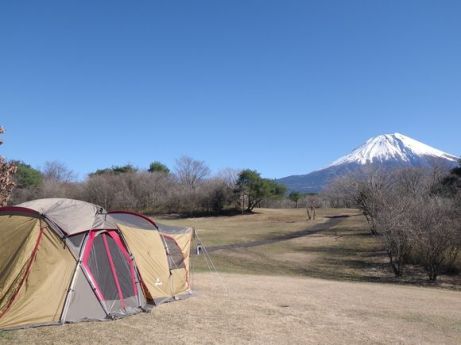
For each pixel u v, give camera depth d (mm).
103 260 9180
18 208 9086
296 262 26859
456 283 21406
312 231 44438
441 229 21969
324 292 13984
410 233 22484
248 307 10430
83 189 70688
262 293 12688
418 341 8625
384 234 23641
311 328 8969
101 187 69875
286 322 9289
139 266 9883
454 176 45844
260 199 68750
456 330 9812
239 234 42156
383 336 8773
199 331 8180
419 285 20594
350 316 10375
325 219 55938
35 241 8562
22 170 64125
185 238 11945
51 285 8328
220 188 68188
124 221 10289
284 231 44875
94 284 8789
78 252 8789
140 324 8398
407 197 26750
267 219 59531
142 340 7461
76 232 8875
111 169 83938
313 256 29453
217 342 7645
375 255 29594
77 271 8633
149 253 10359
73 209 9516
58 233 8766
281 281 16281
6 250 8531
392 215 23516
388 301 13117
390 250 23516
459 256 24172
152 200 71312
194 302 10562
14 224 8883
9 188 16750
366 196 38938
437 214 22750
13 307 7957
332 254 30359
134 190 71875
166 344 7352
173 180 78500
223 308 10133
